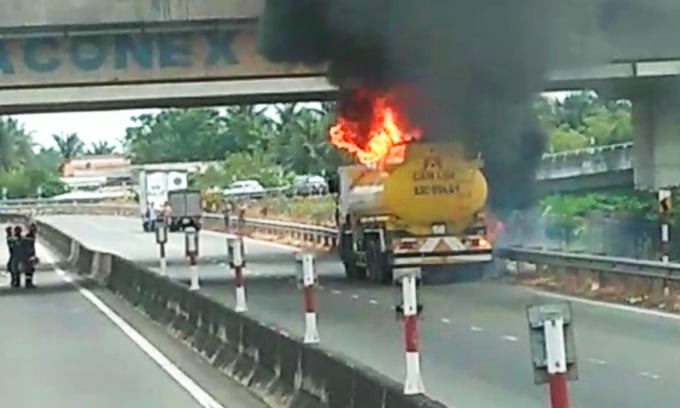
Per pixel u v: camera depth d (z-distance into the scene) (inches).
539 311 306.8
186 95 1454.2
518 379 634.2
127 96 1450.5
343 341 813.9
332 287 1305.4
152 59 1425.9
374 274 1339.8
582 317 916.6
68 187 6993.1
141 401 607.5
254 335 657.0
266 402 591.8
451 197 1279.5
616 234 1644.9
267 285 1355.8
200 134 5738.2
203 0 1405.0
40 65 1413.6
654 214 1697.8
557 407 303.1
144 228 3161.9
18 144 7288.4
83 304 1226.6
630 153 2345.0
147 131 5935.0
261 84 1459.2
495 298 1095.0
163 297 1025.5
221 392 634.2
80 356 803.4
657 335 804.6
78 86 1438.2
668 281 1003.9
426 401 387.9
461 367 679.1
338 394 488.1
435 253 1280.8
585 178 2383.1
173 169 3272.6
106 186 7190.0
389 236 1291.8
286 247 2295.8
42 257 2194.9
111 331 962.7
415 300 472.4
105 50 1421.0
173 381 679.1
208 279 1467.8
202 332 821.2
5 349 848.9
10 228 1521.9
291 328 897.5
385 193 1285.7
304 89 1460.4
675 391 589.6
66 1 1395.2
